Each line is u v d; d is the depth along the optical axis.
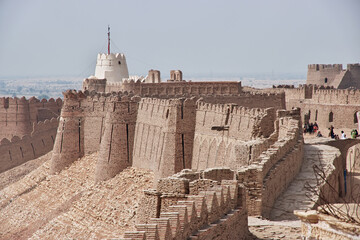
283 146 136.25
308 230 63.16
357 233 58.34
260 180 106.94
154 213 99.56
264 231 96.38
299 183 135.62
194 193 96.56
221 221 81.00
